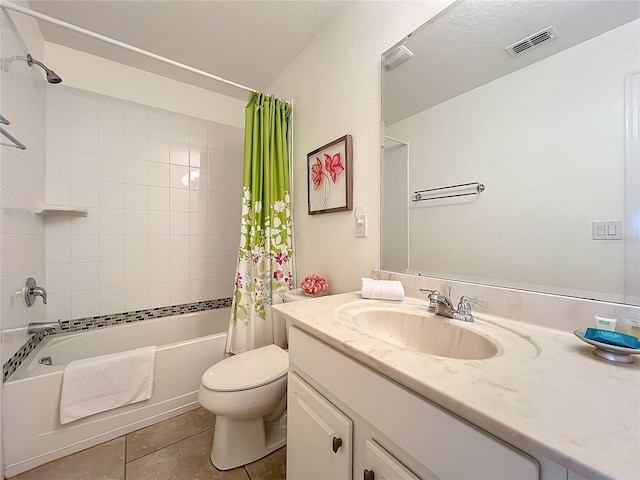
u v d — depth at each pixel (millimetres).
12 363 1218
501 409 391
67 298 1760
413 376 486
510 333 719
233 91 2352
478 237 917
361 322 921
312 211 1683
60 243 1738
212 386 1134
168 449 1298
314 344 795
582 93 690
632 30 621
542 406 398
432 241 1060
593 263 682
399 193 1180
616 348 532
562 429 349
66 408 1238
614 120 643
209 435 1396
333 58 1524
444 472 457
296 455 875
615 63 642
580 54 694
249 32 1629
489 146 883
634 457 304
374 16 1274
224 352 1726
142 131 2025
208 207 2326
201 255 2291
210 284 2336
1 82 1126
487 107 886
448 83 995
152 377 1466
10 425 1138
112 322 1914
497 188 866
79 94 1799
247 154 1731
